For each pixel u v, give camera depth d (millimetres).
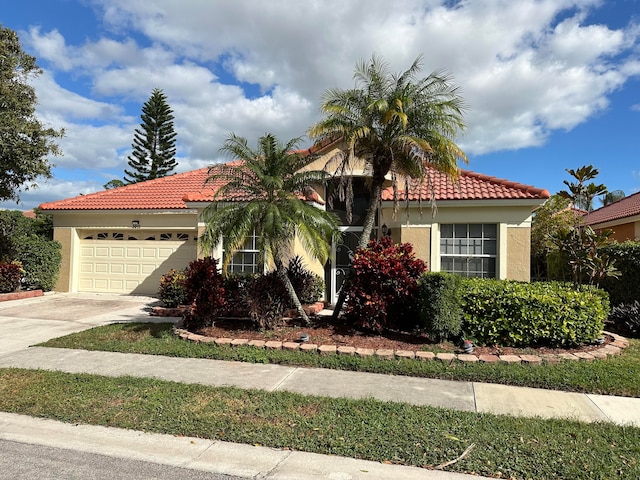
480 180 13117
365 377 6605
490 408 5352
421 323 8414
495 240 12281
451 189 12633
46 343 8578
